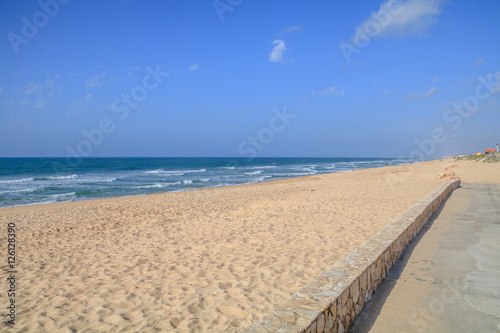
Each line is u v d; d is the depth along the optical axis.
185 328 3.66
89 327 3.80
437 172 32.66
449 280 4.62
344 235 7.80
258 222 9.80
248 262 6.00
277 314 2.86
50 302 4.61
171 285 5.05
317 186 23.28
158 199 18.55
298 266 5.68
